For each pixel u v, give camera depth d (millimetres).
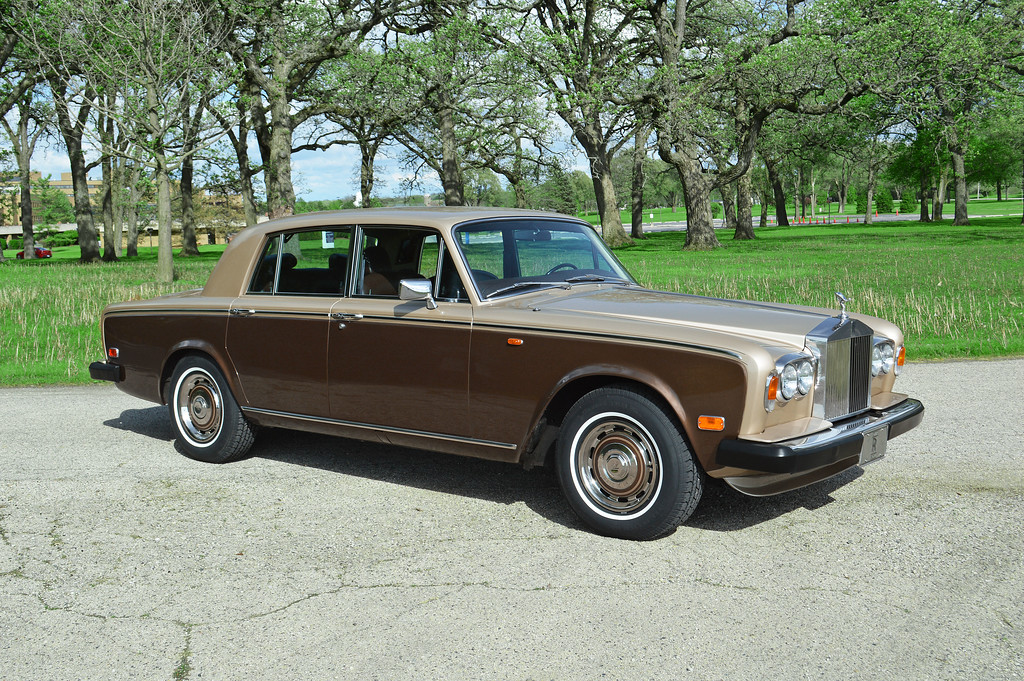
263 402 5438
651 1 32750
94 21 19906
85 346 11523
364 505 4820
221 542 4266
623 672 2922
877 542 4098
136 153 21250
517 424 4430
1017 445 5734
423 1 28984
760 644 3102
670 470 4016
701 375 3881
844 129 41781
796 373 3951
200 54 21000
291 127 29734
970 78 28719
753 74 30625
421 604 3508
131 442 6406
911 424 4566
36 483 5316
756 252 30422
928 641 3098
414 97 29688
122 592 3680
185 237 46500
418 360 4699
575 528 4395
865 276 18562
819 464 3867
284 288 5375
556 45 31062
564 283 5082
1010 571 3703
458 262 4633
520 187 42812
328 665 3020
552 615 3381
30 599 3623
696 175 34656
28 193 43875
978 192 146625
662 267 23656
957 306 12945
